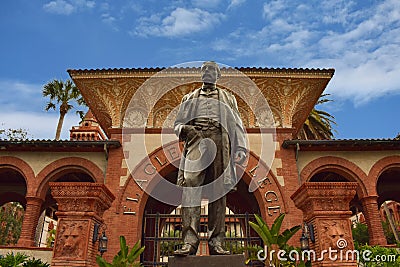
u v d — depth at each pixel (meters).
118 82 16.91
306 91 17.25
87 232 8.80
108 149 16.11
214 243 4.91
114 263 8.57
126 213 14.79
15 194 21.23
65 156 16.25
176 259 4.54
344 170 16.08
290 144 15.91
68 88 33.81
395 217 41.75
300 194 9.82
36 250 14.10
